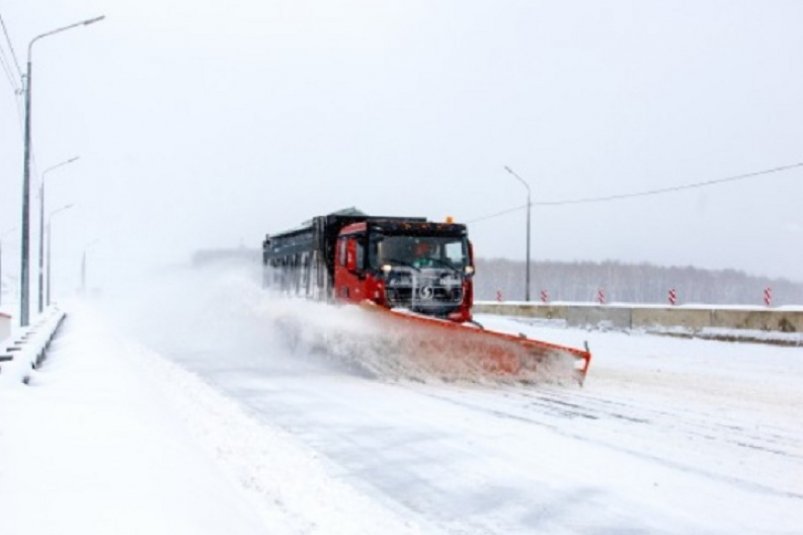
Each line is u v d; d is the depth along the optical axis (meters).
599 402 11.48
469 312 15.52
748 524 5.87
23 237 24.69
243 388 12.89
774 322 21.34
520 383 13.42
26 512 4.13
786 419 10.14
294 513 5.84
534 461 7.76
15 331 23.81
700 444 8.55
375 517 5.93
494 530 5.75
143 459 5.48
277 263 20.31
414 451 8.20
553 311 31.30
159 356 17.55
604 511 6.19
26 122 24.25
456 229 15.52
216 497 5.00
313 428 9.38
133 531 3.91
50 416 7.02
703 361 17.77
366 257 14.88
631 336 24.97
